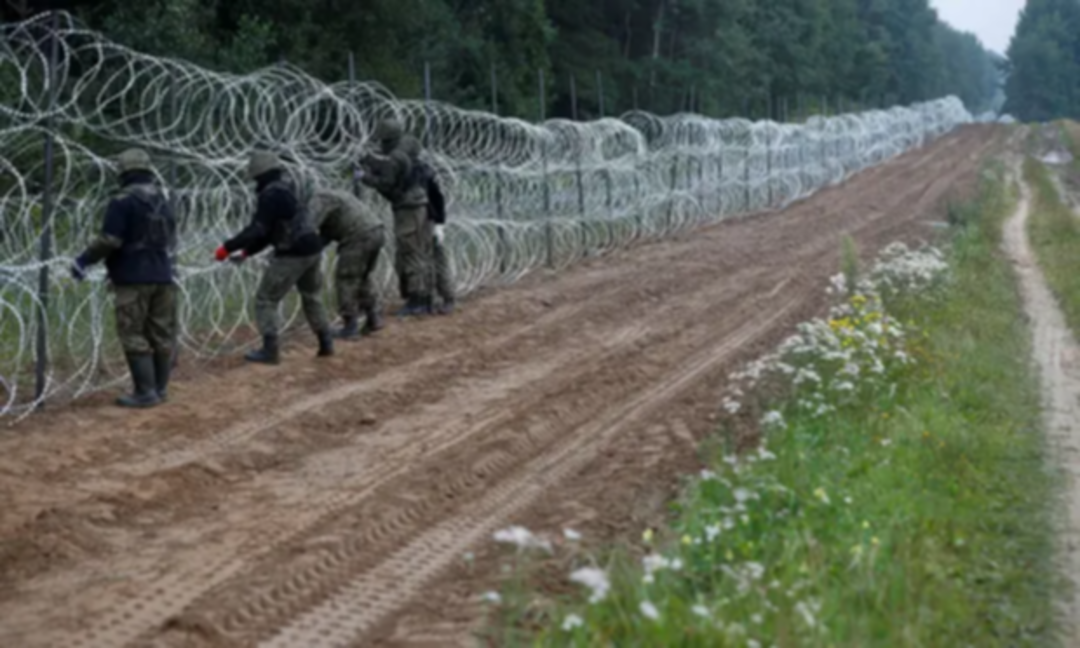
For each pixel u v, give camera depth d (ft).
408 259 86.89
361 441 56.34
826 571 36.63
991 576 39.37
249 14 179.52
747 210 187.21
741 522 40.19
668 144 162.50
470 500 48.19
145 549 41.55
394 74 200.85
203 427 56.44
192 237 75.97
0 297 62.64
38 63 76.69
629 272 116.88
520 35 272.51
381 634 34.96
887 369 66.69
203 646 33.94
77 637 34.32
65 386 62.64
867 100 581.53
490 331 84.17
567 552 41.27
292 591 38.09
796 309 99.40
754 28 440.04
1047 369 78.69
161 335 59.98
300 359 71.72
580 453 55.67
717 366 75.56
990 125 454.81
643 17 381.19
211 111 71.36
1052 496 49.21
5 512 43.73
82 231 69.36
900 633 33.09
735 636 30.78
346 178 92.94
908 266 105.60
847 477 47.55
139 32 132.77
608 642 31.91
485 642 33.91
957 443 54.39
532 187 116.37
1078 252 148.77
